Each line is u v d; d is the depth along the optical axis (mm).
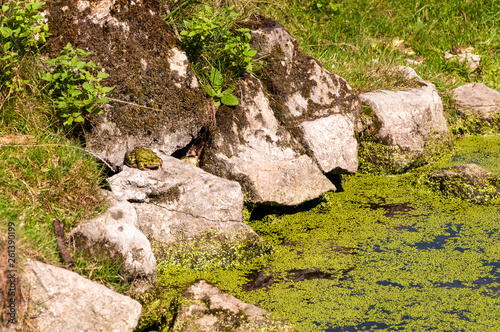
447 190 5594
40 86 4172
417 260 4230
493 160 6578
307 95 5516
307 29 7480
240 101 5039
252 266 4109
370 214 5145
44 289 2930
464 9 9320
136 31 4449
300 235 4688
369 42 8000
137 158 4270
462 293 3738
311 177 5117
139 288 3545
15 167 3648
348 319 3424
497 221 4961
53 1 4223
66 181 3730
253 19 5680
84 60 4219
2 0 4184
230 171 4777
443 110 7617
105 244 3477
